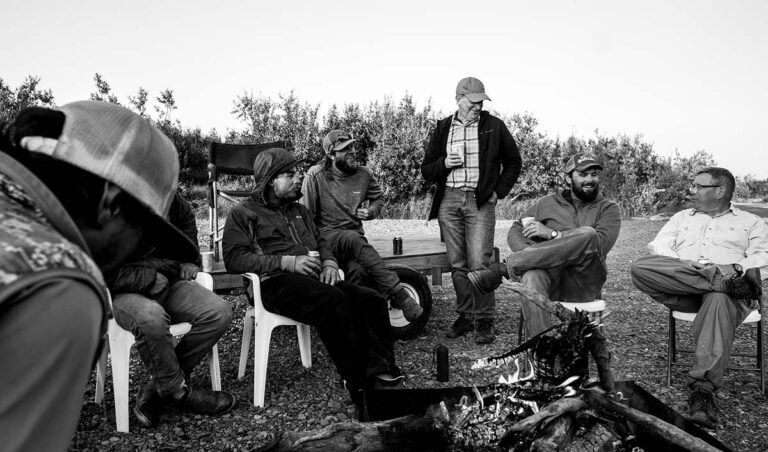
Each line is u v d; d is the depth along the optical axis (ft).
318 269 12.02
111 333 9.82
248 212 12.47
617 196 49.42
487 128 15.88
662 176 50.57
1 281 2.04
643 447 6.47
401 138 45.85
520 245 14.14
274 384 12.29
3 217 2.27
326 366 13.47
